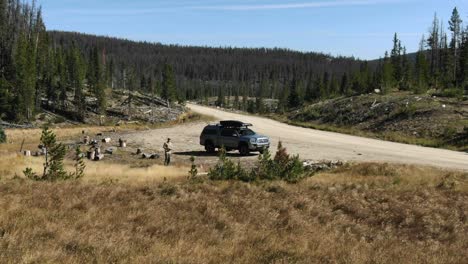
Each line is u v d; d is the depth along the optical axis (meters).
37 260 7.98
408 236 13.38
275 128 56.03
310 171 24.81
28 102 84.50
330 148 36.19
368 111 62.75
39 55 105.25
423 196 18.41
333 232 12.66
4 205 12.89
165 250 9.17
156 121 97.75
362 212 15.77
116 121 97.94
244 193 17.42
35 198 14.34
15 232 9.61
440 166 25.98
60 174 19.38
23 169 23.42
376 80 83.75
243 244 10.42
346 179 21.64
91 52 136.75
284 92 151.75
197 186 18.22
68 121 93.31
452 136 41.19
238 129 34.12
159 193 16.84
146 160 31.17
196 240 10.66
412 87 75.75
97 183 18.33
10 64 97.06
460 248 11.94
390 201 17.34
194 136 46.53
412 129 47.88
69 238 9.70
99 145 38.81
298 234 11.98
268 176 21.05
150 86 143.62
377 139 44.53
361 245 11.11
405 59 96.19
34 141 46.88
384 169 23.92
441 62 98.56
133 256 8.60
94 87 105.88
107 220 12.11
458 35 92.19
